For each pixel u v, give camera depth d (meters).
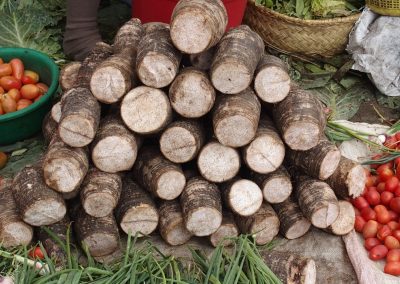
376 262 1.87
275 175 1.83
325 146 1.84
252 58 1.77
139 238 1.88
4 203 1.78
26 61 2.28
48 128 2.02
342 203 1.91
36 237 1.82
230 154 1.79
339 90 2.49
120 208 1.82
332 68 2.54
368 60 2.43
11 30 2.46
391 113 2.43
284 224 1.89
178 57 1.77
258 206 1.82
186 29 1.70
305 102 1.81
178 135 1.77
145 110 1.76
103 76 1.75
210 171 1.80
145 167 1.84
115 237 1.79
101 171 1.79
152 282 1.63
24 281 1.62
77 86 1.84
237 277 1.63
